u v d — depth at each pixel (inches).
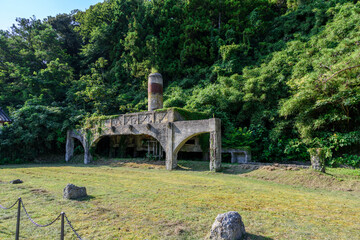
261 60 1176.2
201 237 190.4
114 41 1689.2
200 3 1556.3
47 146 1064.8
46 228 211.8
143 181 463.5
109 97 1253.1
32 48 1631.4
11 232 203.0
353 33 793.6
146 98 1259.8
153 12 1609.3
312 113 713.0
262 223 222.8
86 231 203.0
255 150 824.3
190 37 1480.1
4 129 997.2
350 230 208.5
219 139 621.0
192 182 453.7
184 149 850.1
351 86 640.4
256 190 379.6
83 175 554.9
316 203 302.5
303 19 1362.0
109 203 289.9
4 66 1437.0
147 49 1461.6
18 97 1357.0
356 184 402.9
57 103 1317.7
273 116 845.8
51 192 350.6
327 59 714.2
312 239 187.8
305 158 731.4
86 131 973.8
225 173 585.9
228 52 1237.1
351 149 656.4
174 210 261.1
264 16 1606.8
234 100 948.6
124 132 849.5
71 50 1975.9
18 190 364.5
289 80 829.2
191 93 1217.4
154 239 186.5
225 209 266.8
